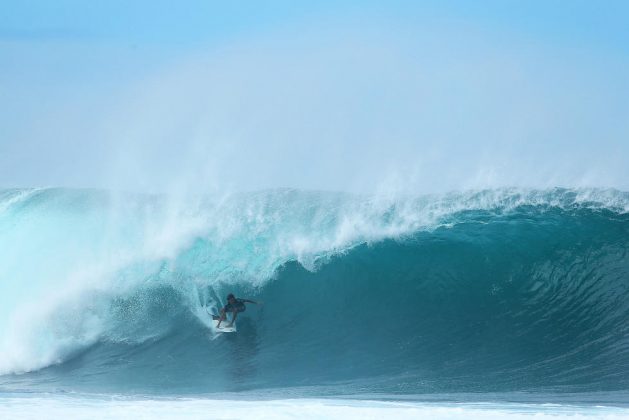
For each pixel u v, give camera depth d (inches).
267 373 2123.5
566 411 1449.3
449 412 1387.8
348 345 2321.6
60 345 2421.3
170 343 2413.9
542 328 2351.1
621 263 2527.1
